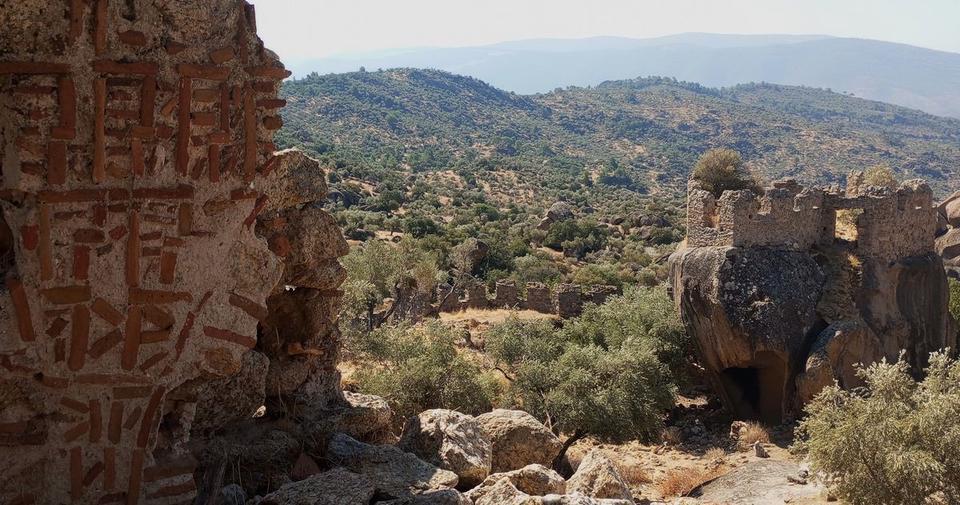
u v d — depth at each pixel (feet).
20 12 13.14
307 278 28.14
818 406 50.06
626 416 70.90
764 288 84.89
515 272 208.13
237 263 16.12
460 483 25.63
